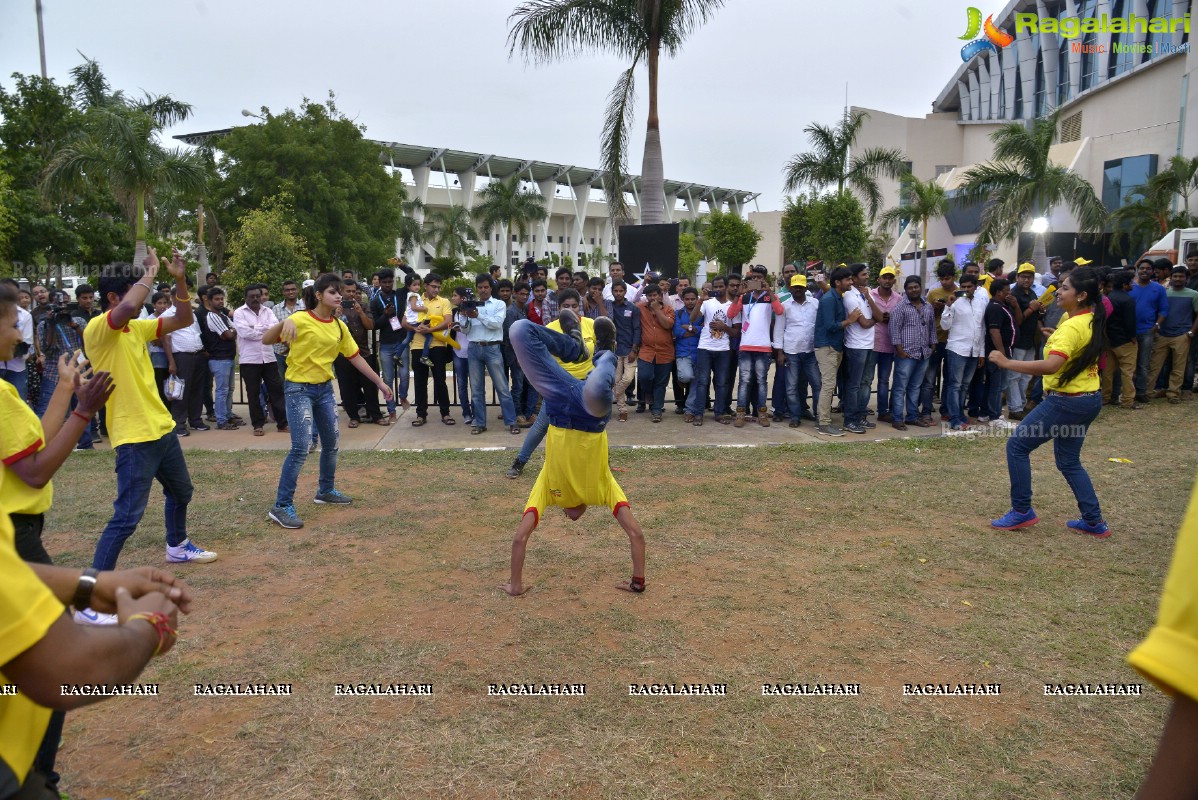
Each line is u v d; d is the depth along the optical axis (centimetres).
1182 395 1220
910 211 3284
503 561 552
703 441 949
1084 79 3934
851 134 3209
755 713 359
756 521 634
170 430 506
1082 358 559
